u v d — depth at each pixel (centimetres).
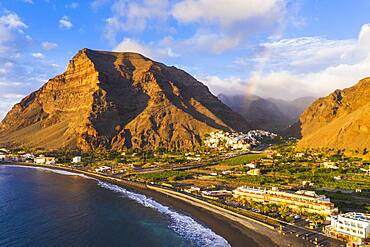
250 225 13650
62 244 12406
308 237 11944
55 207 17838
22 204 18525
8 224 14750
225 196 19050
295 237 11988
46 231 13838
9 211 16988
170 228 13975
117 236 13200
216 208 16488
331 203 14750
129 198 19900
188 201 18612
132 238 12962
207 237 12750
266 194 16925
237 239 12300
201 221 14812
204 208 16862
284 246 11256
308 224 13388
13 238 13012
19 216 16050
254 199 17300
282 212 14650
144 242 12519
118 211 16900
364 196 17475
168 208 17288
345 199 16800
